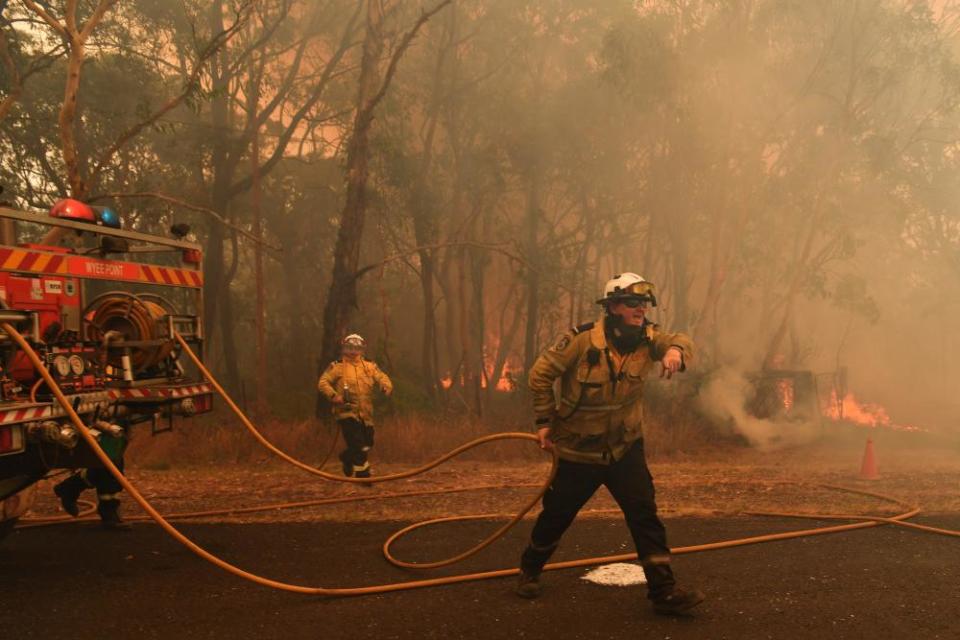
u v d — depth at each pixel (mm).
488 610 4352
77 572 5250
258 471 11008
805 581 4848
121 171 21406
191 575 5164
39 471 5172
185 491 8773
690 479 9773
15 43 15461
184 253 7293
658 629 4027
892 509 7246
